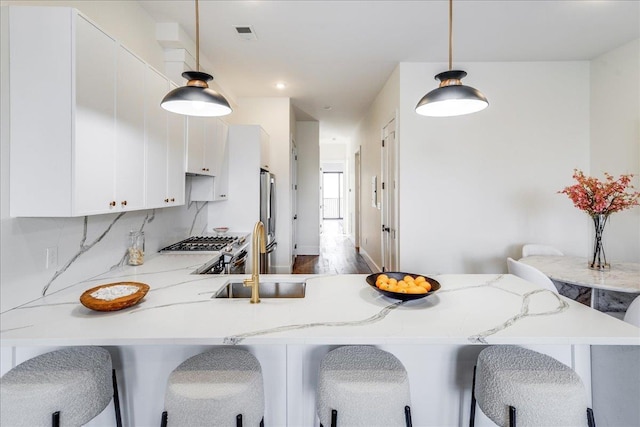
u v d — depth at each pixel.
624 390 1.33
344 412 1.12
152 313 1.33
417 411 1.48
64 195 1.38
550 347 1.48
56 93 1.37
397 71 3.72
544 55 3.46
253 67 3.78
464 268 3.69
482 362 1.26
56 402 1.07
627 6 2.55
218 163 3.54
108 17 2.12
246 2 2.50
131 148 1.83
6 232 1.38
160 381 1.43
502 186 3.66
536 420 1.10
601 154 3.46
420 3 2.51
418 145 3.65
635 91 3.12
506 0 2.47
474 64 3.62
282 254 5.16
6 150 1.37
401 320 1.25
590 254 3.63
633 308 1.57
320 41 3.14
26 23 1.36
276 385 1.45
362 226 6.71
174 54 2.94
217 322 1.23
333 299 1.52
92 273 1.92
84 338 1.09
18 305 1.43
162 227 2.83
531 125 3.63
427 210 3.68
